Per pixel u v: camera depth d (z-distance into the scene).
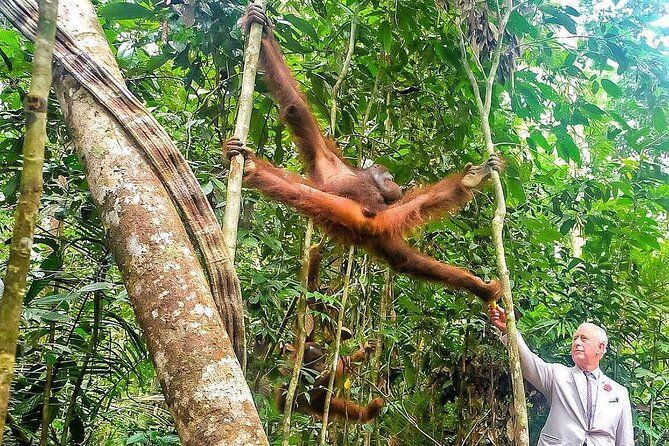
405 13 4.69
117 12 3.89
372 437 5.73
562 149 5.30
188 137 3.96
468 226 5.54
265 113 4.43
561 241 6.07
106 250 3.69
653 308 5.98
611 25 5.02
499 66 4.82
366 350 5.30
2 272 3.30
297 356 3.90
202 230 2.17
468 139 5.50
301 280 3.97
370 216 4.13
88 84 2.16
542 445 4.43
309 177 4.41
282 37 4.38
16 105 4.20
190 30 4.08
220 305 2.14
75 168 3.86
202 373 1.70
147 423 5.16
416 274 4.48
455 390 5.98
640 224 5.87
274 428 4.79
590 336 4.39
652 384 6.16
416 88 5.22
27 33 2.33
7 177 4.23
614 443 4.31
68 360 3.72
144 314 1.80
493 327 5.66
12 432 3.50
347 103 4.91
